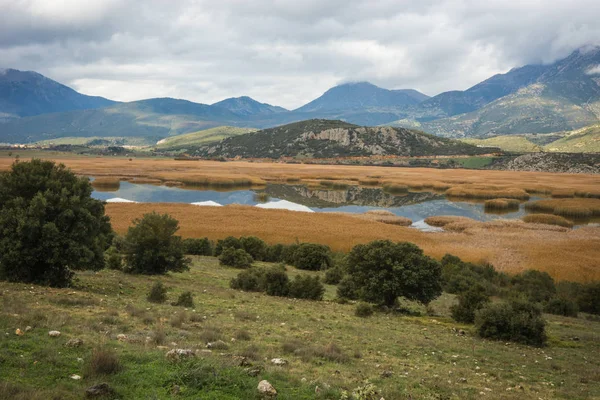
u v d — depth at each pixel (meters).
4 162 159.00
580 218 91.50
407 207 105.12
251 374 9.23
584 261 50.69
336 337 16.33
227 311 19.22
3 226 20.78
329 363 12.07
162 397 7.64
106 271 29.94
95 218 22.97
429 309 27.20
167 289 24.22
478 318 20.53
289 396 8.34
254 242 47.75
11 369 8.09
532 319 19.77
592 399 11.51
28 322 11.46
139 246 30.48
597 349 19.52
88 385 7.77
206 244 48.47
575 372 14.74
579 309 35.22
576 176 180.88
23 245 20.62
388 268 27.19
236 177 150.75
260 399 8.04
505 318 20.02
